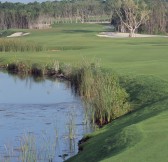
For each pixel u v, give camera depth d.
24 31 150.50
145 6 138.00
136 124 21.83
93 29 158.00
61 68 51.69
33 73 54.44
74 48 79.38
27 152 21.89
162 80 35.31
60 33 134.50
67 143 24.70
